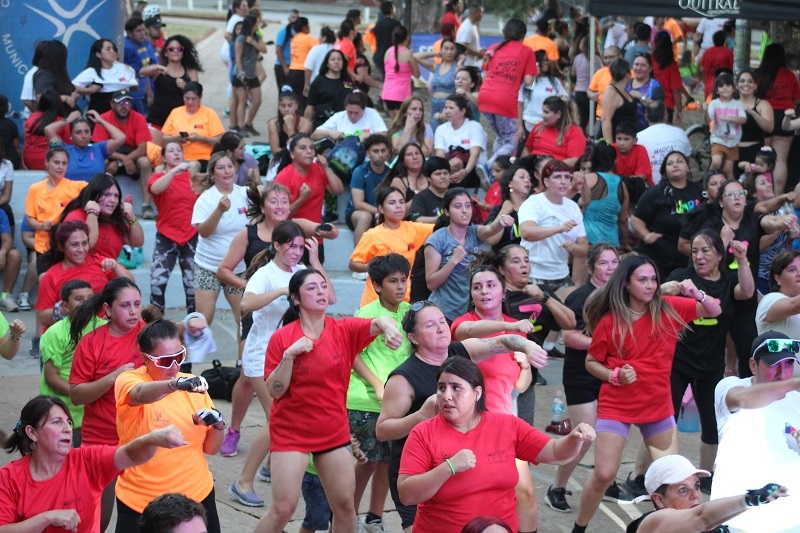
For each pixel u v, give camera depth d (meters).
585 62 23.03
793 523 8.86
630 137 17.22
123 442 8.36
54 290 11.93
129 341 9.46
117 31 21.77
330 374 8.86
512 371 9.32
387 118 25.91
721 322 11.46
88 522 7.59
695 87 31.77
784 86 20.23
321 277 8.95
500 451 7.64
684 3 17.98
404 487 7.46
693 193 15.20
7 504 7.30
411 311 8.68
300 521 10.79
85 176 17.58
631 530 7.66
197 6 52.06
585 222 16.39
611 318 9.99
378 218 13.65
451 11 29.05
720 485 9.17
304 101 24.56
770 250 14.73
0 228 16.81
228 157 13.57
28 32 20.64
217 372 13.83
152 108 20.75
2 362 14.73
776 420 9.18
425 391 8.56
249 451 11.16
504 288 10.22
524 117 19.41
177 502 6.27
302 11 50.88
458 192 12.37
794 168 20.61
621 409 9.98
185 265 15.27
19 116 20.12
